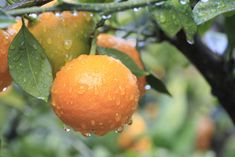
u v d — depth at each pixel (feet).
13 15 1.70
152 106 5.00
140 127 4.40
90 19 1.95
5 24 1.56
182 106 4.28
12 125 3.76
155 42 2.50
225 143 4.67
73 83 1.80
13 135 3.77
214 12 1.76
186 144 4.22
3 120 3.73
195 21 1.77
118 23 2.61
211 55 2.48
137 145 4.36
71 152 4.04
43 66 1.81
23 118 3.78
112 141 4.32
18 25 1.96
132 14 2.71
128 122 1.88
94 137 4.26
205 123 4.65
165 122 4.26
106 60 1.84
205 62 2.47
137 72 2.01
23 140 3.88
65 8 1.74
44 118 3.81
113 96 1.80
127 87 1.83
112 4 1.78
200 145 4.66
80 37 1.92
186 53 2.48
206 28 2.48
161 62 3.97
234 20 2.21
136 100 1.86
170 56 3.88
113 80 1.81
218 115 4.66
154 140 4.23
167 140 4.22
